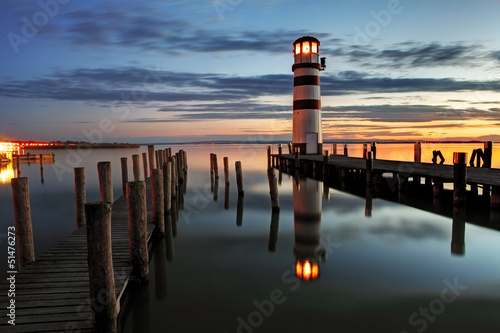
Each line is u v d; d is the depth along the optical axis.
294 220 11.03
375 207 12.82
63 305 4.45
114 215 9.59
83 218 8.98
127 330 4.73
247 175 25.77
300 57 26.14
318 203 13.88
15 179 5.85
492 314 4.82
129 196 5.78
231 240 8.87
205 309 5.20
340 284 5.95
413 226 9.88
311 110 26.53
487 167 14.66
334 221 10.76
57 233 9.84
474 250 7.64
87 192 17.64
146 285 5.91
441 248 7.83
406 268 6.64
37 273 5.46
